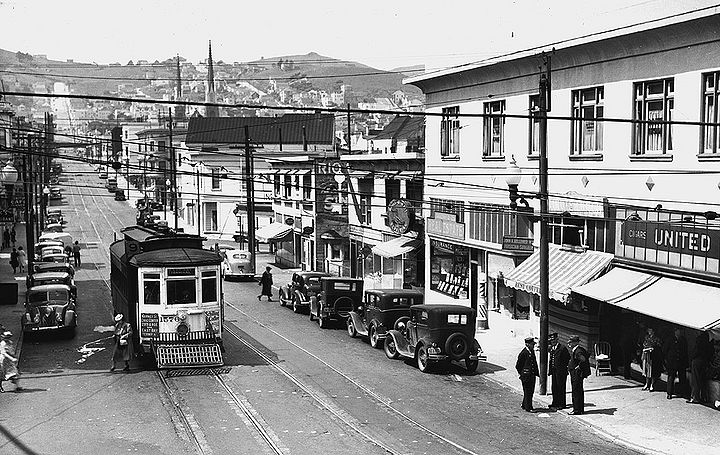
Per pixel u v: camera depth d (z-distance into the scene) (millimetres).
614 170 27188
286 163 65625
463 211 37312
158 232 33406
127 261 27859
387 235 47188
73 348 31453
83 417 20906
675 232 23125
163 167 116938
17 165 66562
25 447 18125
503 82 34344
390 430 19594
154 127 152750
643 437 18844
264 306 44500
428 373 26547
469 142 37469
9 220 65188
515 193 27969
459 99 38438
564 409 21672
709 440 18500
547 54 25547
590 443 18453
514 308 33719
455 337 26141
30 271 47812
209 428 19781
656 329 24531
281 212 68688
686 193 23984
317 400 22734
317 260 58469
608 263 26047
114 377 26031
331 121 93750
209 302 27688
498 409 21781
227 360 28906
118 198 129875
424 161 43312
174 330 27188
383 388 24328
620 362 26062
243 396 23250
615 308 26250
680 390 23312
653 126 25797
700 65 23484
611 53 27203
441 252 40719
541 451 17797
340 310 36594
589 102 28953
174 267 27219
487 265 35781
